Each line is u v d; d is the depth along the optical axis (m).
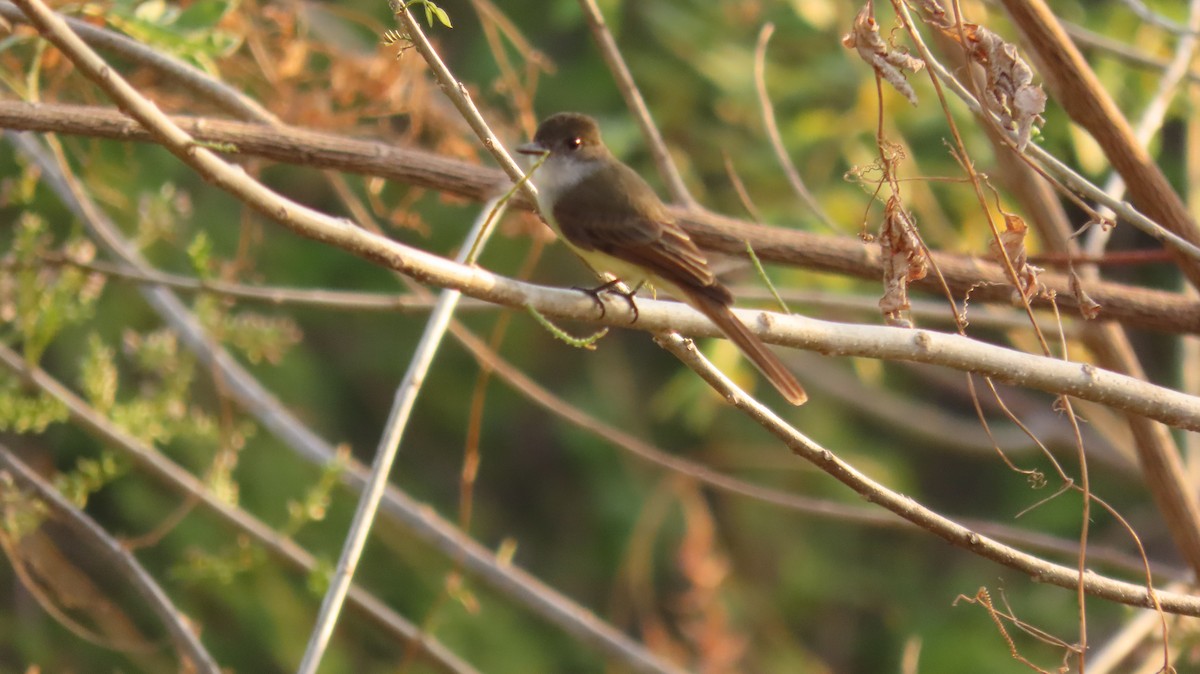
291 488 15.76
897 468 18.75
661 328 5.73
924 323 13.99
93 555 15.24
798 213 13.27
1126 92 12.38
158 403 8.88
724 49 13.95
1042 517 18.95
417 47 5.21
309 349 18.36
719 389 5.39
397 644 15.68
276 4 10.34
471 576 9.73
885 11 12.50
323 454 9.89
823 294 9.96
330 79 9.27
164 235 9.61
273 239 17.70
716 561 13.77
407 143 9.10
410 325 18.73
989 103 5.62
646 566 15.16
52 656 14.32
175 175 16.05
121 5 7.75
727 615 14.54
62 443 15.83
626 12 15.49
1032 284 5.84
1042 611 17.56
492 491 19.48
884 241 5.80
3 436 15.60
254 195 4.63
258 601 15.16
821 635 18.84
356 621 15.62
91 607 9.26
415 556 15.38
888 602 18.77
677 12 14.24
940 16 5.67
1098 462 15.11
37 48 7.44
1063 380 5.76
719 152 14.39
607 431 9.16
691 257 7.24
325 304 8.27
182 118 7.29
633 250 7.23
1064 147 13.25
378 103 9.11
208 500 8.70
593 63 16.14
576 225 7.36
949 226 12.69
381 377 18.73
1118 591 5.55
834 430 18.05
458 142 9.20
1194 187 11.51
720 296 7.07
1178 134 16.50
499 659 16.08
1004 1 6.76
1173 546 18.31
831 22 13.40
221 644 15.28
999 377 5.78
